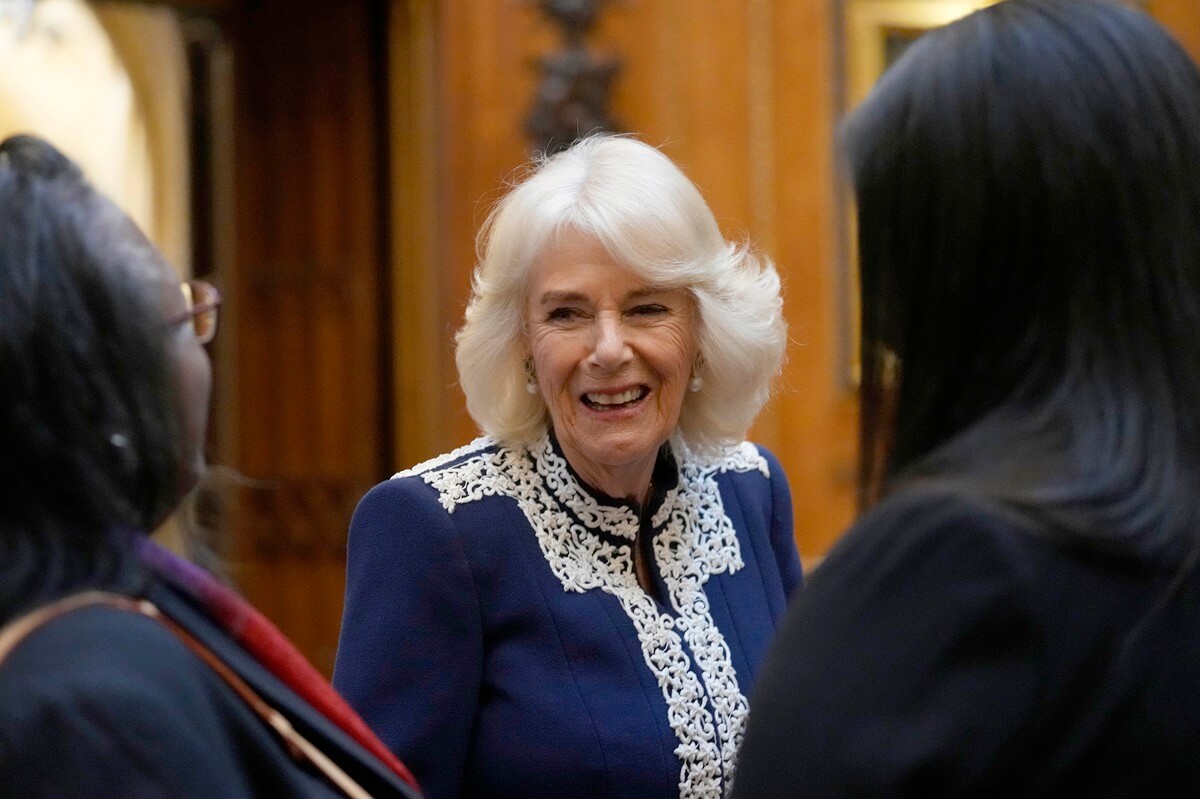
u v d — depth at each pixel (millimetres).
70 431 1085
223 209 5781
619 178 2100
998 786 1062
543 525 2113
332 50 6152
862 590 1111
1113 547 1069
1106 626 1060
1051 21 1204
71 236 1130
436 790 1979
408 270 5988
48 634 1023
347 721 1356
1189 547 1086
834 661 1100
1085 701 1057
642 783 2008
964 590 1070
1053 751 1062
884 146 1236
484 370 2184
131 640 1049
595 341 2072
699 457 2316
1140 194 1153
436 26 5738
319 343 6234
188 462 1305
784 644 1148
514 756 1993
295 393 6246
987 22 1231
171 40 5527
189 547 1383
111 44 5359
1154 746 1053
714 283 2137
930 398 1224
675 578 2209
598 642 2062
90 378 1103
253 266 6227
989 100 1182
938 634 1069
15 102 5121
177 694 1049
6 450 1072
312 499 6242
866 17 5789
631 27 5734
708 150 5766
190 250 5691
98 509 1097
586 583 2104
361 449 6203
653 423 2115
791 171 5809
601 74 5668
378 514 2064
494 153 5688
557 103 5645
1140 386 1135
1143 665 1058
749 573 2330
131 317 1140
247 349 6227
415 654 1988
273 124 6207
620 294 2078
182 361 1275
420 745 1964
